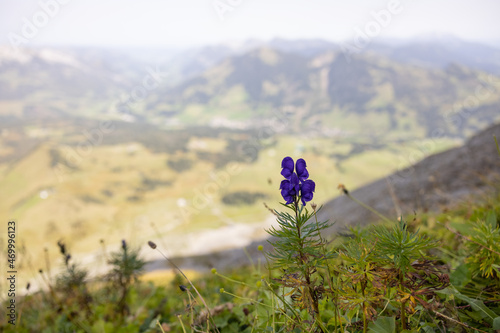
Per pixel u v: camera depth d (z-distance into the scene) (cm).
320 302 59
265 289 67
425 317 51
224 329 70
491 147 588
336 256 43
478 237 59
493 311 51
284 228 42
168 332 82
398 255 42
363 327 46
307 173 42
